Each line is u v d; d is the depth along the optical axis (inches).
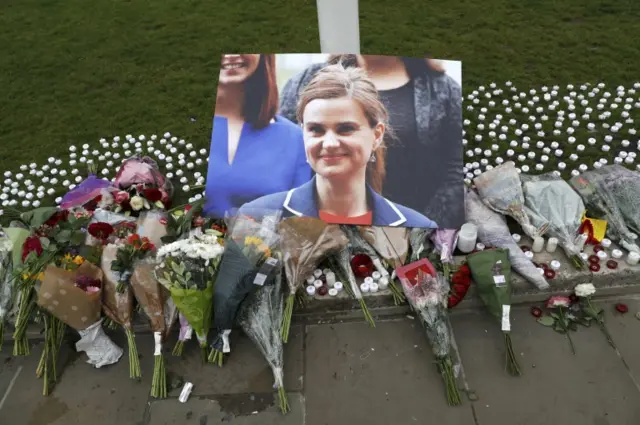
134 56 268.8
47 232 149.3
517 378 129.0
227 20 295.3
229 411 127.0
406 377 131.4
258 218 157.3
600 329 138.3
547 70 234.4
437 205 161.6
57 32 296.2
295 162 170.1
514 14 280.5
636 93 215.5
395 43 260.8
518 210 155.5
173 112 227.0
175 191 188.1
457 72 175.8
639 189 156.9
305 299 144.8
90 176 180.5
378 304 146.9
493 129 203.8
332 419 124.1
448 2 296.2
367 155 168.1
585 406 122.6
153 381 130.7
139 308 142.5
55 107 235.9
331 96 173.3
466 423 121.3
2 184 197.6
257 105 177.2
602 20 269.1
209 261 128.7
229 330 132.9
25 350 141.5
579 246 149.3
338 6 168.1
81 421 127.1
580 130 200.4
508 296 133.7
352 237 156.7
